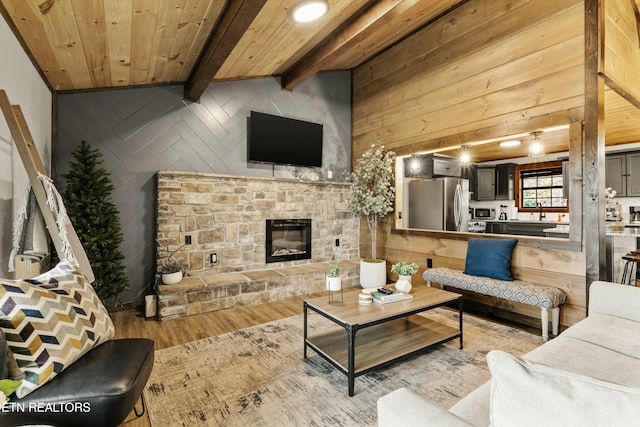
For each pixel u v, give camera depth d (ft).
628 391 1.98
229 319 11.01
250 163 14.51
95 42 8.17
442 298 8.55
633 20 11.05
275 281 13.10
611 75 9.46
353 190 14.99
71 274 5.16
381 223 16.12
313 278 14.15
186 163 13.05
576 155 9.41
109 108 11.64
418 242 14.39
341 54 11.81
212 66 10.11
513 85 10.83
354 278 15.48
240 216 13.60
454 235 12.92
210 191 12.87
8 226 6.96
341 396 6.53
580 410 2.05
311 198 15.66
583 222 9.40
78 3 6.45
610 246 11.87
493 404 2.44
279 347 8.80
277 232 14.89
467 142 12.21
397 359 7.18
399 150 14.92
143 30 8.04
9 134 7.02
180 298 11.12
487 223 22.77
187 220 12.39
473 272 11.37
